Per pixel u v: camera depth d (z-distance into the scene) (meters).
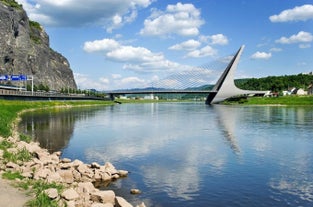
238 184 20.53
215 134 43.59
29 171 19.67
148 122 62.09
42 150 28.08
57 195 14.73
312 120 65.44
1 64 157.50
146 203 17.14
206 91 178.12
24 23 194.50
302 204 17.30
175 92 183.25
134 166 24.84
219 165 25.39
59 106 128.25
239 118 71.25
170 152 30.41
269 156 28.97
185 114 86.44
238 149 32.25
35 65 191.50
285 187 20.03
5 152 22.92
